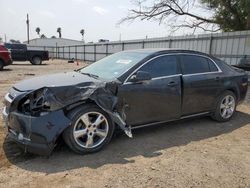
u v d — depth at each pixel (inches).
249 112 287.0
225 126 235.1
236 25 754.2
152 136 203.9
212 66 234.8
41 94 155.2
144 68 192.5
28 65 1043.9
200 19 847.1
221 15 781.9
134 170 150.1
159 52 205.0
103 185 134.3
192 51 224.4
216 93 233.8
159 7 858.8
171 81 202.7
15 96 158.6
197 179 143.2
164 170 151.4
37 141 150.7
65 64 1168.2
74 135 160.7
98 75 193.9
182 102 211.5
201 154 174.9
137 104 186.9
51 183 134.9
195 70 221.1
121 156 167.2
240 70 262.8
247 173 151.8
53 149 161.8
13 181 135.9
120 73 186.2
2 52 729.6
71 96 158.4
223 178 145.3
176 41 754.2
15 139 158.7
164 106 201.5
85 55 1483.8
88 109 163.2
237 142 198.8
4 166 150.4
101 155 167.6
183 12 848.9
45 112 152.9
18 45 1054.4
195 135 210.2
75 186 132.7
